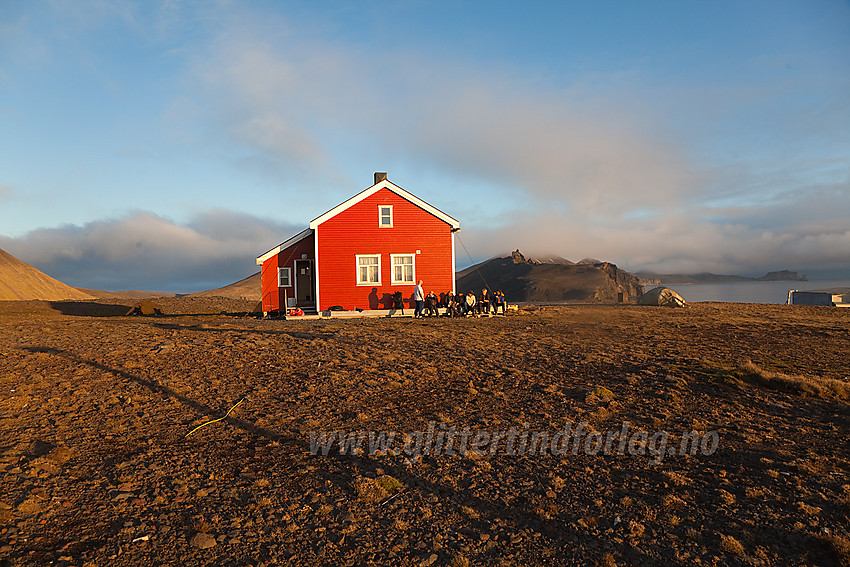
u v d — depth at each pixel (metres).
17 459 6.94
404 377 12.36
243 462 7.32
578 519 5.80
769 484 6.59
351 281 27.25
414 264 27.80
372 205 27.53
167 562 4.82
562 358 14.80
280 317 27.45
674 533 5.49
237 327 20.86
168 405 9.80
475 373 12.90
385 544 5.28
